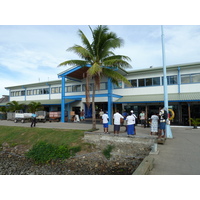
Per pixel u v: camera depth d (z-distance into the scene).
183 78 16.92
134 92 19.45
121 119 10.77
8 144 12.91
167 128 10.37
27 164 9.68
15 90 31.11
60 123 19.44
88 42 12.95
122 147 10.15
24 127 15.44
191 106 16.97
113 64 12.37
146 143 9.62
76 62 12.69
